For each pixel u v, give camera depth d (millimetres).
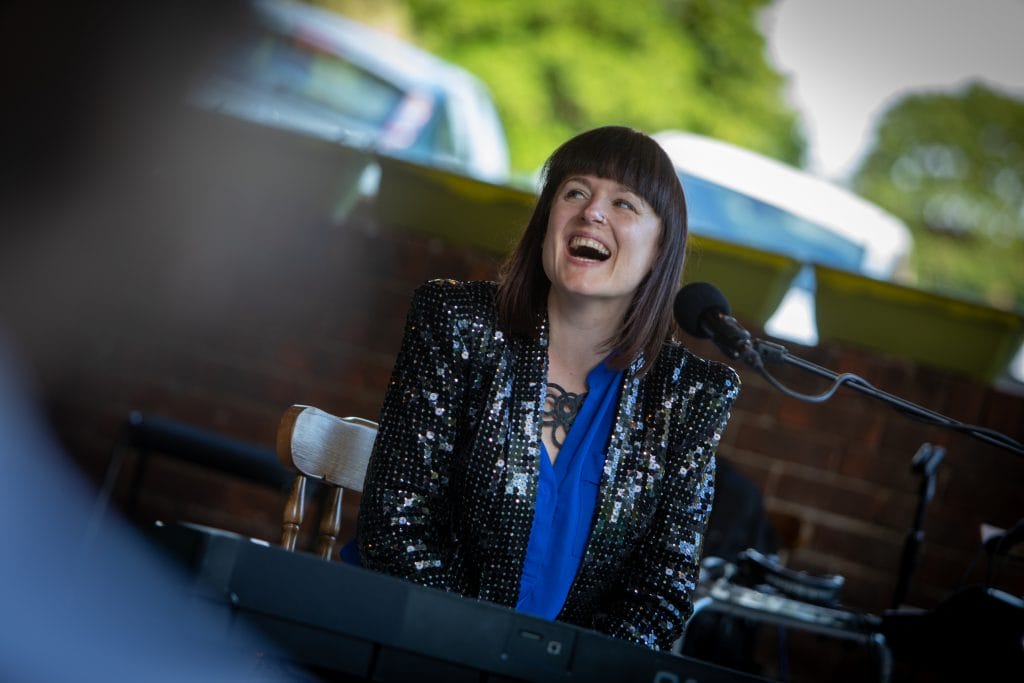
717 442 3984
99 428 8586
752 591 6062
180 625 2438
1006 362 8055
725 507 6859
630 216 3844
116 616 2504
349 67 11367
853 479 8070
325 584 2506
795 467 8102
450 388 3824
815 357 8195
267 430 8531
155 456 8461
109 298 8695
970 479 7996
